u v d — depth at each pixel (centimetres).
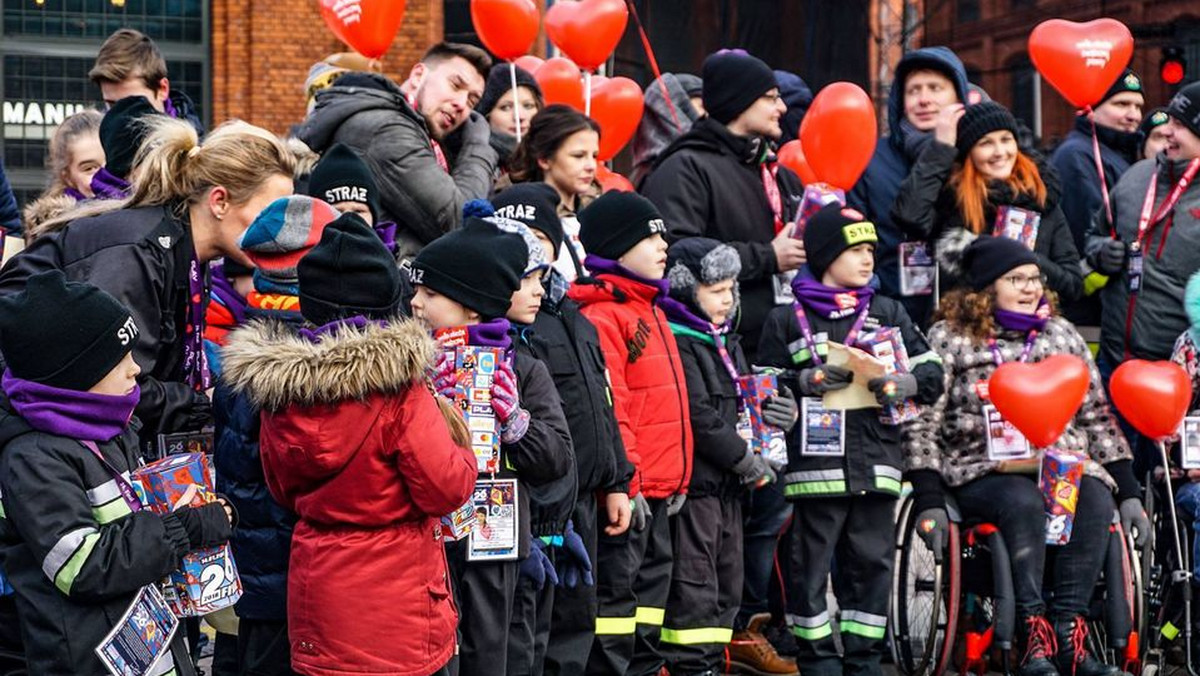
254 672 544
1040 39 961
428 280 595
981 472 835
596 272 752
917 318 920
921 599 872
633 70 1608
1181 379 848
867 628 808
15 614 527
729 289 782
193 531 493
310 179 658
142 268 536
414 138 763
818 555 811
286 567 535
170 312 546
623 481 704
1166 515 880
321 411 505
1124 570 843
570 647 693
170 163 552
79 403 481
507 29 953
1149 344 951
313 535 517
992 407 834
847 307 814
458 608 600
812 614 810
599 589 723
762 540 880
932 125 977
